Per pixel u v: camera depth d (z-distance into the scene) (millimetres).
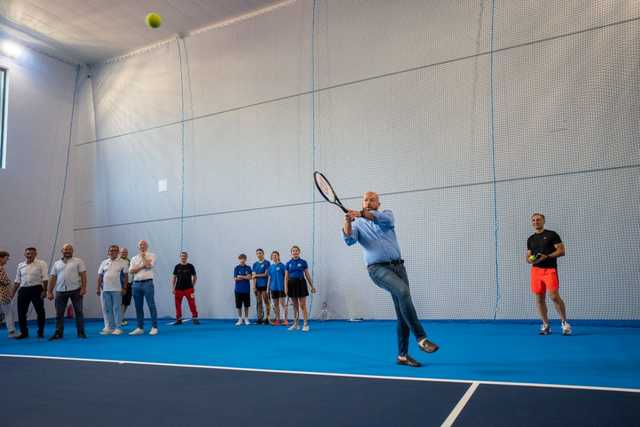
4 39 12844
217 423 2871
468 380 3846
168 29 12695
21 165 12922
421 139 9789
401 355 4637
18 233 12680
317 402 3305
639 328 7410
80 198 14164
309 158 10961
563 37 8695
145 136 13336
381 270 4336
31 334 9305
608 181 8148
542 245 6758
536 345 5754
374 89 10367
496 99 9164
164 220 12773
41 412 3244
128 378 4402
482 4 9438
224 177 12023
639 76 8062
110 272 8781
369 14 10586
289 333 8047
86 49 13633
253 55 11914
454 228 9297
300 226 10914
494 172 9055
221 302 11742
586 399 3154
